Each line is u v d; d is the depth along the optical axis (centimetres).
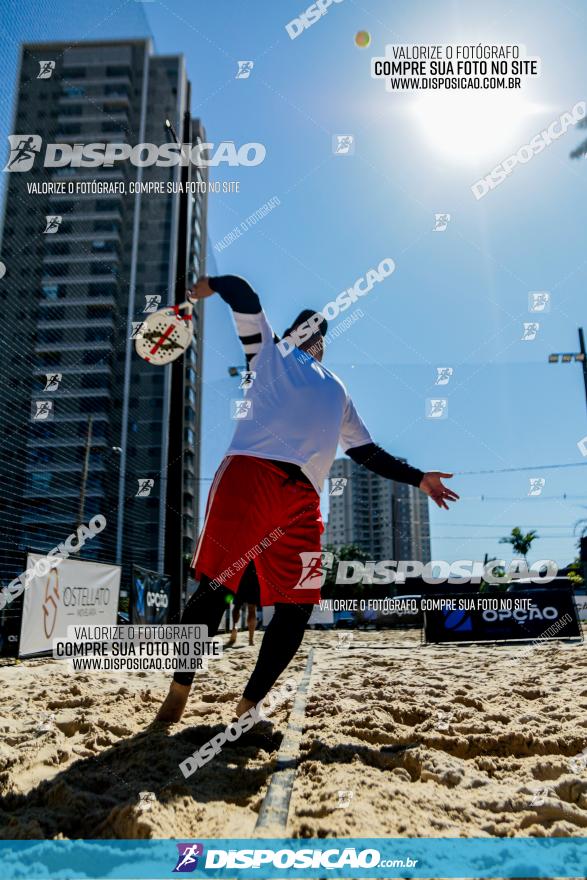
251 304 221
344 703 270
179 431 754
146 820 123
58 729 221
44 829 127
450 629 801
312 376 223
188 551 3131
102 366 3122
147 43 4081
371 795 142
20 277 2741
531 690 297
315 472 210
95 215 3312
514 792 152
